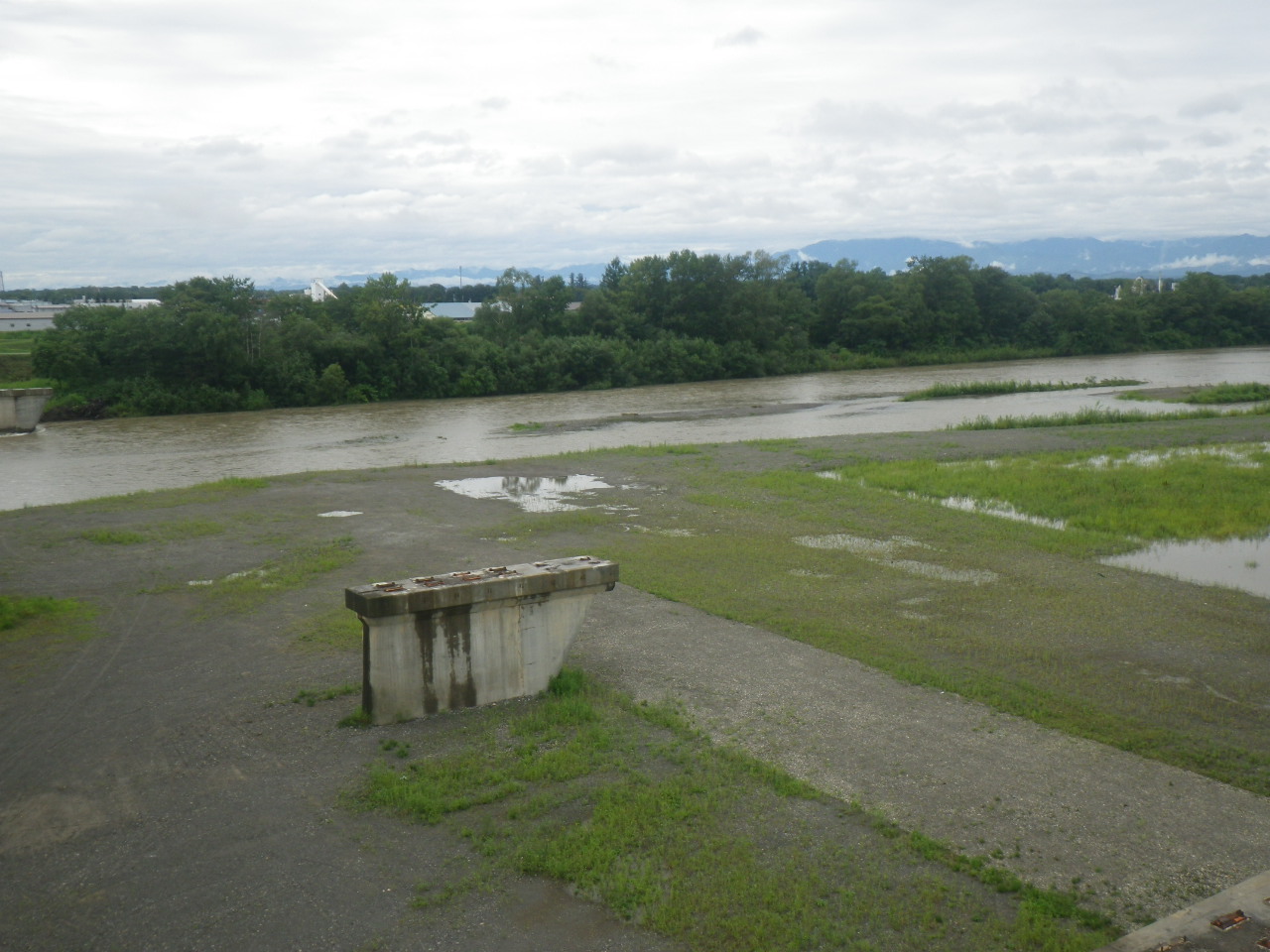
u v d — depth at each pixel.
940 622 14.43
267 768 9.48
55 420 58.06
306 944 6.69
